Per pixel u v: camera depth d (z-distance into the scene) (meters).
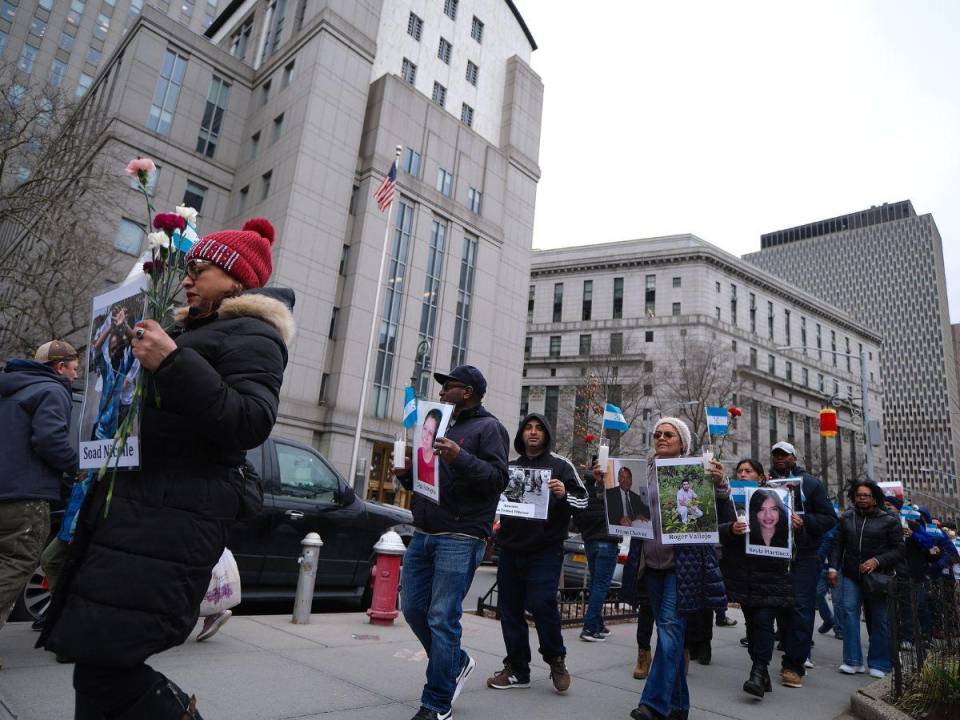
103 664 1.76
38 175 19.88
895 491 10.19
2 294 20.72
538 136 47.47
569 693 4.82
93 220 25.86
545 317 74.56
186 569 1.89
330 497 7.76
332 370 32.62
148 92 33.78
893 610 5.19
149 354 1.81
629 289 71.12
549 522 4.79
